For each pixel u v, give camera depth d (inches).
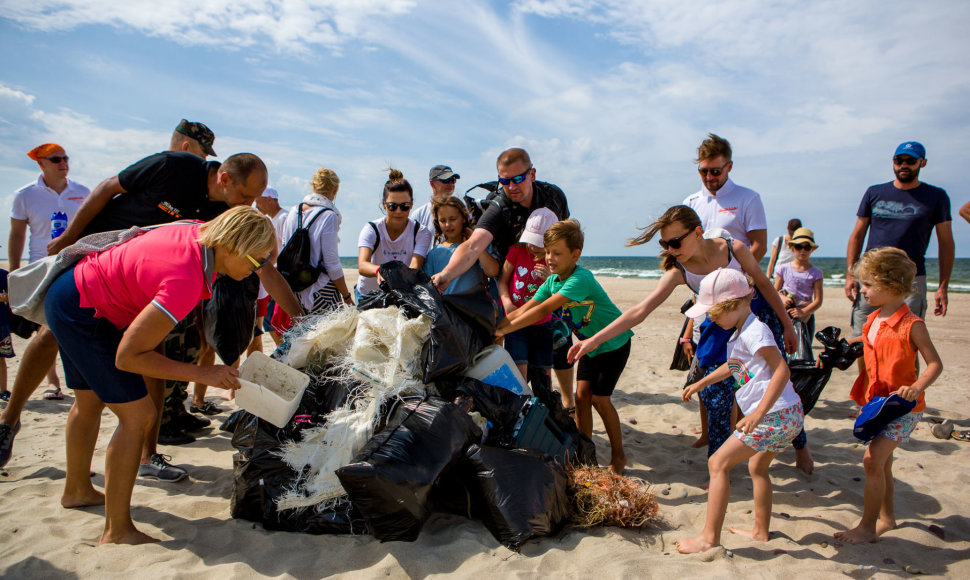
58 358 311.4
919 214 205.5
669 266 151.1
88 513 132.0
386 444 118.0
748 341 123.2
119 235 122.8
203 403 216.4
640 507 129.8
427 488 115.6
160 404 157.2
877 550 122.2
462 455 125.0
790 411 121.4
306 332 147.2
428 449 119.6
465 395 138.3
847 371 300.7
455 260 165.6
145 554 113.4
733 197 178.7
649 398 255.3
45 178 223.6
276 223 243.6
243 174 141.9
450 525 127.3
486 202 191.3
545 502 119.4
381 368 135.8
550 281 163.3
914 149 202.5
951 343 394.0
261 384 135.6
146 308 105.7
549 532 120.1
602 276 1621.6
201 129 178.5
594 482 132.7
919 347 122.1
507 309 183.8
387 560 110.0
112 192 141.3
